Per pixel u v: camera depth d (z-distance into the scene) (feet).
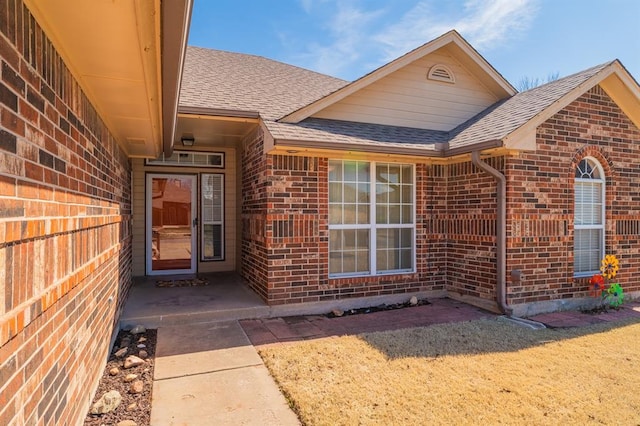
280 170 21.58
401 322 20.36
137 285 26.73
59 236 8.11
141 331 18.30
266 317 21.12
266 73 33.63
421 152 22.72
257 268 23.56
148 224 30.53
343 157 22.93
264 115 23.08
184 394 12.30
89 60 9.84
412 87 27.25
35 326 6.73
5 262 5.52
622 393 12.42
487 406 11.54
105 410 11.10
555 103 21.95
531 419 10.89
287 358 15.02
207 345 16.62
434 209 25.58
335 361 14.76
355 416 10.93
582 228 24.58
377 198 24.52
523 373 13.84
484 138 22.08
